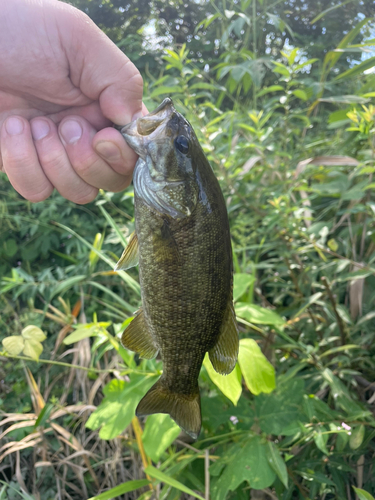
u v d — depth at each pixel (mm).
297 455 330
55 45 233
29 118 259
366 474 337
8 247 568
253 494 325
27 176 243
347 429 272
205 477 308
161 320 234
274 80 825
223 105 843
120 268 244
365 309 392
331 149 557
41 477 406
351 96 421
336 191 424
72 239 560
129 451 398
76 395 444
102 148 230
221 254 227
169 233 224
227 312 237
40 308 537
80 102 256
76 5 1164
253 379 287
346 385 369
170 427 290
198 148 232
